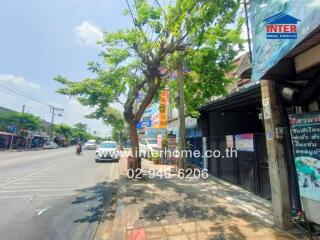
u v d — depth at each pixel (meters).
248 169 7.89
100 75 9.58
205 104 10.41
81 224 5.48
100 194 8.38
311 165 4.41
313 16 2.97
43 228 5.22
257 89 7.03
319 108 5.01
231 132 11.95
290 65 4.71
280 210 4.66
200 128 12.59
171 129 20.06
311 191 4.41
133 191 8.13
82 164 18.03
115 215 5.86
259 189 7.20
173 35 8.35
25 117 40.50
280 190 4.69
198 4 6.78
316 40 3.87
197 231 4.62
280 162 4.78
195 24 7.10
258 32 4.45
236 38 9.34
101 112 10.30
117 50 9.46
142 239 4.31
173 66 10.32
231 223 5.02
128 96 10.66
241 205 6.32
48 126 61.66
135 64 9.81
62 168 15.47
